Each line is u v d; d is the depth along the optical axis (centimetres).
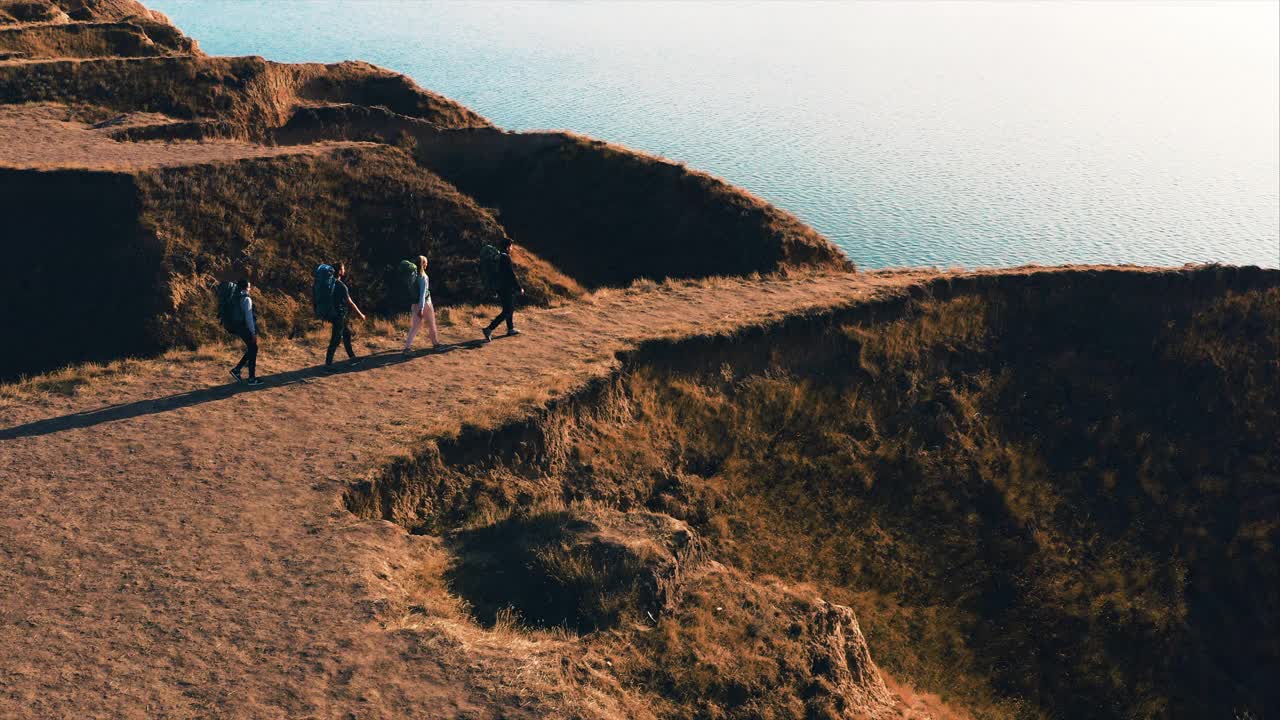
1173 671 1780
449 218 2853
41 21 4616
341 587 1077
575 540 1242
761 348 2127
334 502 1282
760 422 2014
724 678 1041
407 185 2883
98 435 1455
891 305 2364
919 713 1270
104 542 1141
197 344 2192
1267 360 2422
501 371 1817
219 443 1439
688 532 1278
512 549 1287
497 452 1577
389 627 1011
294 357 1872
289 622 1003
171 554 1122
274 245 2495
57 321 2194
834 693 1074
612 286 2923
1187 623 1858
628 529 1273
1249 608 1919
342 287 1758
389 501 1383
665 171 3256
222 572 1091
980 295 2494
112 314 2208
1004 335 2422
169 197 2448
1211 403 2334
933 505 1986
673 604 1160
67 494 1256
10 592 1028
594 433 1777
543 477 1622
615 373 1877
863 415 2120
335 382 1728
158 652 941
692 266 3002
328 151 2881
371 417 1573
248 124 3678
